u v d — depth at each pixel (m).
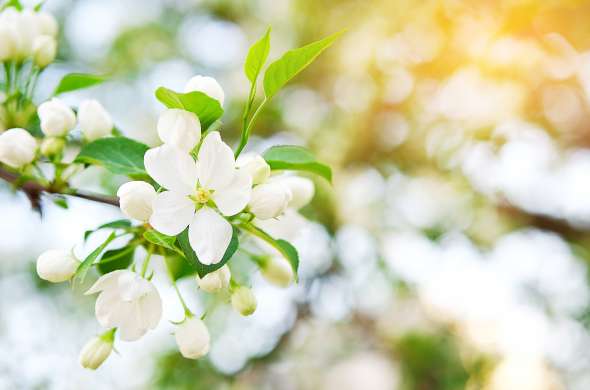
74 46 1.34
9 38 0.56
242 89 1.22
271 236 0.53
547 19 1.08
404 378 1.15
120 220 0.51
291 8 1.25
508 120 1.18
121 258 0.52
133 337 0.49
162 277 0.67
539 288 1.23
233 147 1.22
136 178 0.51
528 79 1.15
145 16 1.39
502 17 1.10
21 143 0.53
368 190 1.25
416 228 1.24
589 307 1.22
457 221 1.24
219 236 0.48
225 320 1.12
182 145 0.48
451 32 1.16
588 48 1.08
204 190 0.48
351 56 1.23
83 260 0.51
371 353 1.23
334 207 1.15
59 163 0.53
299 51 0.49
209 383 1.12
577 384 1.23
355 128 1.23
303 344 1.21
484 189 1.23
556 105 1.17
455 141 1.21
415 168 1.26
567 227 1.24
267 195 0.49
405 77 1.22
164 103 0.49
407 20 1.17
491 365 1.18
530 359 1.22
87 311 1.27
